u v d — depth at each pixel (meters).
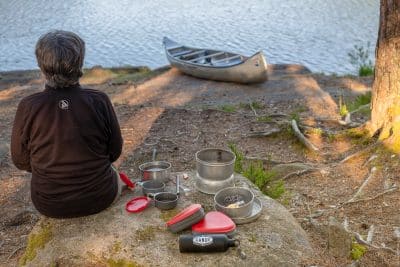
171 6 30.58
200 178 3.85
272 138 6.11
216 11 28.77
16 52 20.12
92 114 3.26
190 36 23.02
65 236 3.38
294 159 5.45
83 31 24.03
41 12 28.52
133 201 3.65
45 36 3.13
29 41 21.89
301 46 20.84
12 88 12.05
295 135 5.88
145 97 10.91
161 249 3.18
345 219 3.98
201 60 13.78
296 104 9.11
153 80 12.77
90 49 20.94
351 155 5.14
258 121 6.91
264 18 26.58
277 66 14.68
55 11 28.89
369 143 5.37
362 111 7.05
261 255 3.13
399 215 3.99
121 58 19.72
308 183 4.80
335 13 27.30
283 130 6.09
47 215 3.40
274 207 3.68
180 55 14.26
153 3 31.64
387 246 3.55
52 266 3.28
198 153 3.94
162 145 6.36
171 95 11.09
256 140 6.17
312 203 4.36
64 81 3.18
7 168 5.95
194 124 7.12
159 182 3.86
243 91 11.28
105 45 21.56
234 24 25.38
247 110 8.50
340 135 5.72
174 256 3.12
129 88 11.89
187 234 3.29
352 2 30.16
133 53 20.39
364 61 15.03
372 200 4.27
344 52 19.64
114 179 3.57
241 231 3.35
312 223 3.85
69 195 3.32
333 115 7.63
